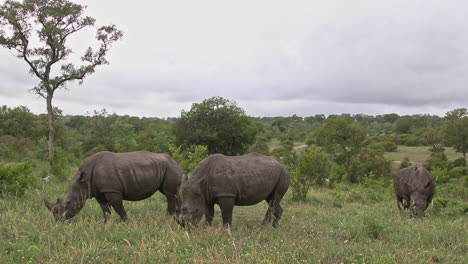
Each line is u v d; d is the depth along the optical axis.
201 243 7.37
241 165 8.83
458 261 6.84
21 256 6.34
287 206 13.35
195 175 8.58
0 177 11.91
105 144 60.09
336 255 6.87
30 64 31.33
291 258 6.59
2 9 29.17
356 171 38.53
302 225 9.52
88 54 33.50
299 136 108.81
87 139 65.06
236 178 8.62
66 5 31.48
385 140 96.44
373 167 39.56
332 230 9.07
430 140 77.12
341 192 17.61
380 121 182.50
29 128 64.75
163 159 10.01
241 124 51.34
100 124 65.12
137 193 9.49
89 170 9.17
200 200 8.44
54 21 31.44
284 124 155.25
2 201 10.90
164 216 9.91
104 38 33.50
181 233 7.87
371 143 83.75
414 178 11.88
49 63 31.62
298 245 7.27
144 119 117.38
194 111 50.81
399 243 7.88
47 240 7.29
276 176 9.33
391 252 7.23
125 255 6.63
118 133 57.16
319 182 20.14
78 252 6.56
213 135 49.81
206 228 8.24
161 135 50.66
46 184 15.41
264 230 8.65
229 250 6.96
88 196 9.16
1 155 40.47
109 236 7.65
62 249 6.80
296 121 186.88
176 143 51.06
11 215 8.84
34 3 29.91
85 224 8.45
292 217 10.59
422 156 73.81
